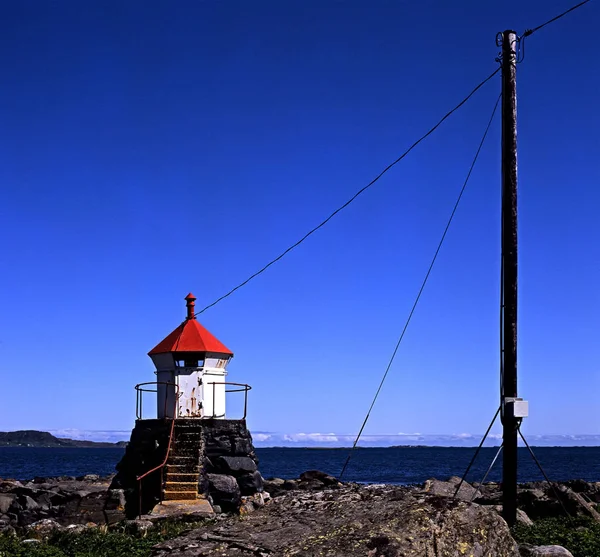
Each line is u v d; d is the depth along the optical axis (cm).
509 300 1766
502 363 1755
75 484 4316
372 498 1087
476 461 14725
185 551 968
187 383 2781
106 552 1502
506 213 1794
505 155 1812
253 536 1002
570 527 1755
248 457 2733
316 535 963
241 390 2859
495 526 986
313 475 3631
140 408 2809
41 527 1897
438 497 1038
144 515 2162
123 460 2720
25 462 13938
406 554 897
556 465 11906
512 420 1719
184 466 2492
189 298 2928
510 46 1834
